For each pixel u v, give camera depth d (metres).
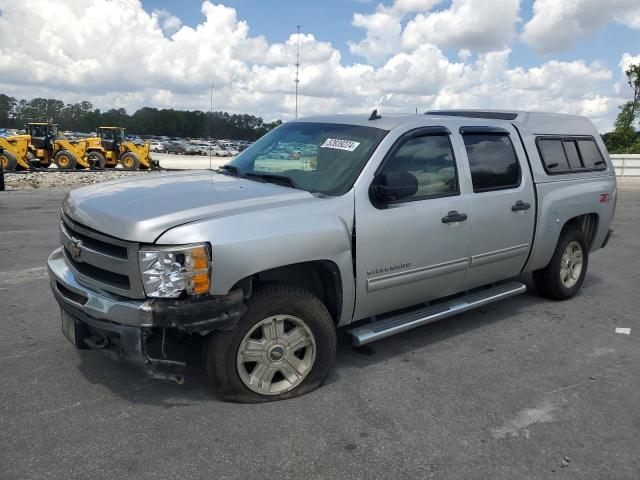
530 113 5.74
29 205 13.41
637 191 18.70
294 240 3.49
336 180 4.02
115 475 2.86
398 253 4.15
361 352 4.58
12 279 6.39
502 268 5.17
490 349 4.72
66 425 3.30
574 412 3.68
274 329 3.61
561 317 5.62
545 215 5.44
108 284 3.37
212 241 3.20
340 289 3.86
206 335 3.46
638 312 5.84
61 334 4.71
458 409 3.67
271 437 3.24
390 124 4.38
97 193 3.92
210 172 4.80
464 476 2.96
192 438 3.20
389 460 3.07
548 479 2.96
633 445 3.31
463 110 6.00
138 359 3.23
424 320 4.47
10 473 2.84
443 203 4.43
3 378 3.88
